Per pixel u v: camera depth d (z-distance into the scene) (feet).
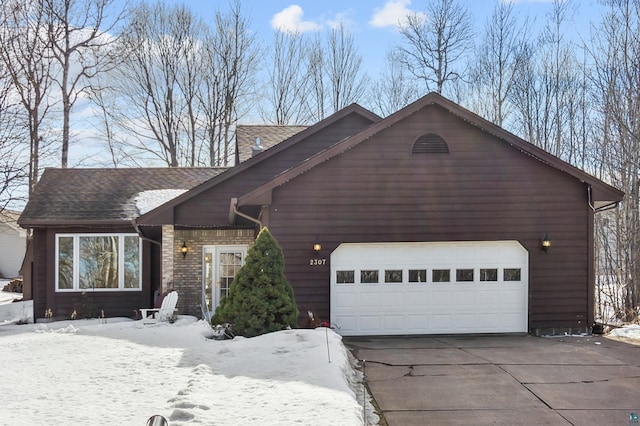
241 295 37.45
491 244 45.55
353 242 44.45
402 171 44.93
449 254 45.37
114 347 34.65
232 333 37.47
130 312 58.54
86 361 30.83
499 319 45.44
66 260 58.29
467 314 45.29
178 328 40.65
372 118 56.85
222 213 55.01
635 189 69.77
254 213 49.21
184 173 69.26
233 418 20.20
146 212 56.54
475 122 44.86
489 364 33.37
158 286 59.67
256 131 68.13
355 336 44.52
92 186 64.34
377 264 44.96
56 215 57.26
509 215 45.29
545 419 23.41
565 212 45.70
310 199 44.39
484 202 45.21
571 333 45.42
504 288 45.50
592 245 45.73
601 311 63.16
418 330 44.91
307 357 28.45
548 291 45.52
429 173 45.03
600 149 87.56
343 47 135.13
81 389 25.26
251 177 55.67
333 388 23.54
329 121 56.29
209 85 125.80
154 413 21.54
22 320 58.80
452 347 39.40
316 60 134.31
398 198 44.80
